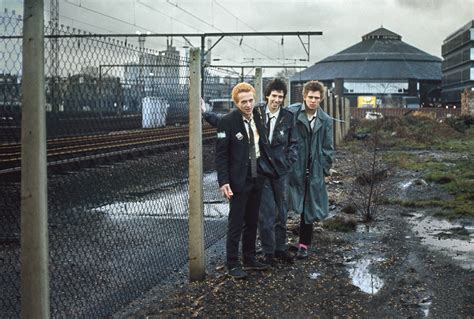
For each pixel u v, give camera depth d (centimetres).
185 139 730
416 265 566
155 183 815
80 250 605
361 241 670
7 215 750
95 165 773
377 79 10600
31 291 322
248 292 483
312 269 551
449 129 3378
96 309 438
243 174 516
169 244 651
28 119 311
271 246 561
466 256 601
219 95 1298
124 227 726
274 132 541
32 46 307
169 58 602
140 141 582
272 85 545
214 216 830
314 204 580
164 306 451
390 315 431
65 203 794
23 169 316
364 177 1154
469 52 9044
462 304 454
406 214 838
